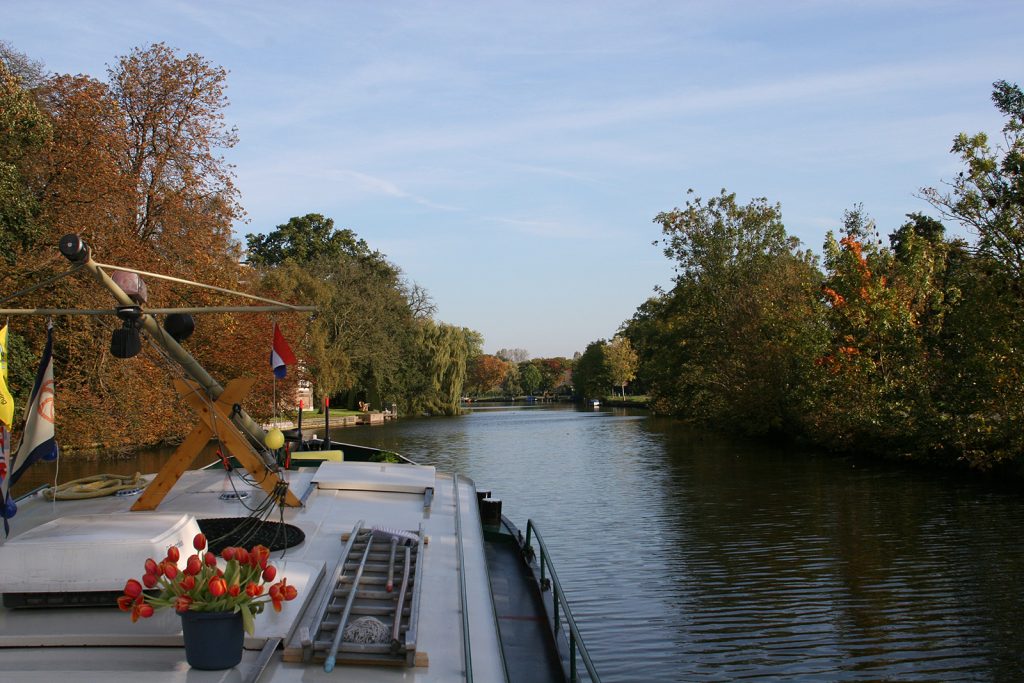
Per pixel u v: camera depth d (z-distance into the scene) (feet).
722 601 38.96
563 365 521.24
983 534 51.98
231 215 93.40
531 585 29.76
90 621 13.46
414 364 224.33
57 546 13.66
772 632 34.42
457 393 235.61
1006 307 76.64
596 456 109.50
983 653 31.60
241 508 23.00
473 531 23.50
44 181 80.12
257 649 12.96
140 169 90.38
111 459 91.91
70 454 87.92
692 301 163.22
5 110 71.67
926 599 38.63
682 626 35.35
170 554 12.18
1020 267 76.89
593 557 48.32
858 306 96.63
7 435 17.26
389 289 217.36
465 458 110.93
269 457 20.81
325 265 203.31
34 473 81.97
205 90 92.53
